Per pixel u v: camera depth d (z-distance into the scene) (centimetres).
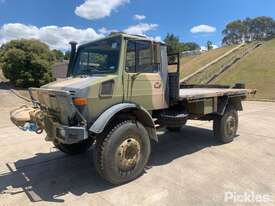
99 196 407
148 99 499
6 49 2648
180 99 539
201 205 375
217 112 649
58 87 441
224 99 664
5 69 2570
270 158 560
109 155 420
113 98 443
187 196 400
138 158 460
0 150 649
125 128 436
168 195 404
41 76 2567
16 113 483
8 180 471
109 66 463
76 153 592
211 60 4356
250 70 3075
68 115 413
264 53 3831
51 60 2731
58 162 555
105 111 427
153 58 485
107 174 424
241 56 3997
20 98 1941
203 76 3178
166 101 542
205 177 467
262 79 2652
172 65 551
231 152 603
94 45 497
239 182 445
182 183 444
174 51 544
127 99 462
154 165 527
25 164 548
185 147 647
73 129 404
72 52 541
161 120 559
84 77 479
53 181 464
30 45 2577
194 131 812
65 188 437
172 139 723
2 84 2653
